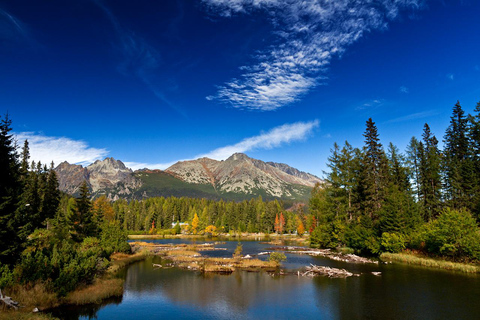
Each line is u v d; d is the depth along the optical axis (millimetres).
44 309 19953
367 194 57656
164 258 49281
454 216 36500
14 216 24812
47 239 37125
